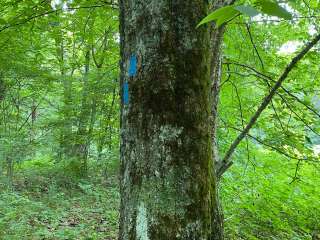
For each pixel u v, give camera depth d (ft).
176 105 5.76
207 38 6.15
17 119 31.50
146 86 5.82
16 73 27.40
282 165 20.93
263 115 18.40
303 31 20.26
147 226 5.69
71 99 30.86
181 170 5.73
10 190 25.11
